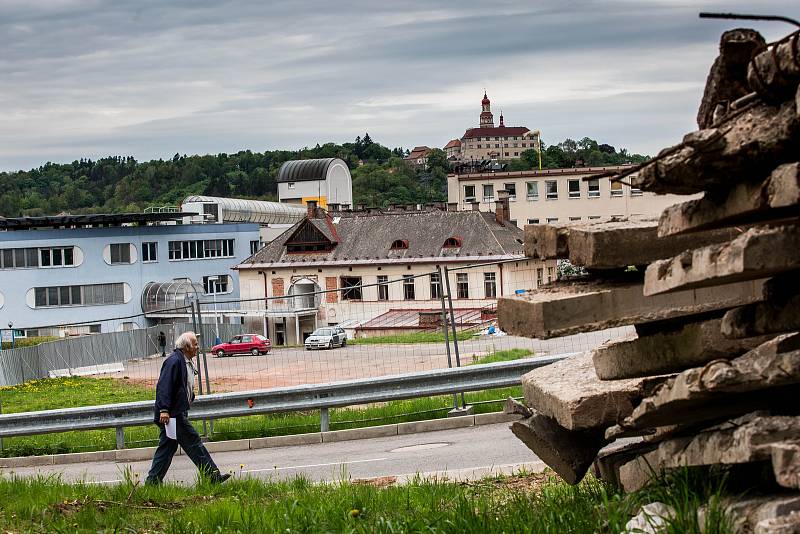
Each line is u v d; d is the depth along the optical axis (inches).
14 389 1553.9
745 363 196.1
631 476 269.4
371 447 613.3
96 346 1891.0
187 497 410.6
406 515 290.7
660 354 230.2
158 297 3097.9
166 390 471.5
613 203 3725.4
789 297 192.9
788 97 183.2
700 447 215.0
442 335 1899.6
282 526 293.4
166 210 3932.1
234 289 3427.7
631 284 223.8
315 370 1588.3
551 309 218.7
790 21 177.8
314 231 2913.4
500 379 677.9
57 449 718.5
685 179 190.2
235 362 1868.8
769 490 208.1
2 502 401.1
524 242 245.4
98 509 368.5
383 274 2790.4
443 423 663.8
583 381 294.4
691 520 201.0
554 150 6865.2
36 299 3014.3
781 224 195.8
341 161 5068.9
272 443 670.5
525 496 305.9
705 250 187.3
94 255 3100.4
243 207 3998.5
